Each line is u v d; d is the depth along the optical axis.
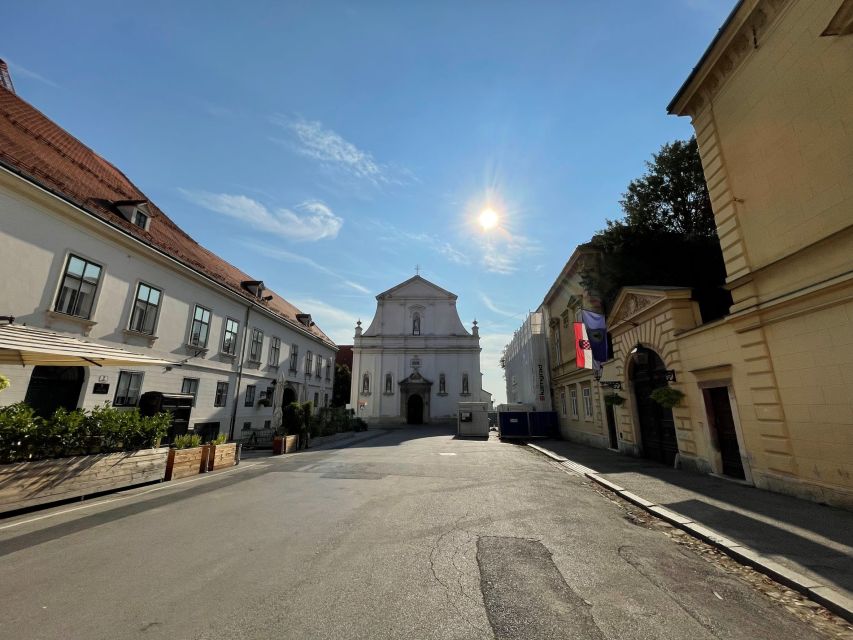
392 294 46.06
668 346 11.30
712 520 6.12
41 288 11.02
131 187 19.03
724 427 9.47
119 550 5.06
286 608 3.57
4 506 6.42
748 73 8.48
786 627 3.36
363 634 3.16
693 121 10.12
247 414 22.17
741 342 8.57
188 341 17.39
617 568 4.56
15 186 10.39
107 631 3.19
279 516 6.69
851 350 6.39
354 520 6.46
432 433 31.17
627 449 14.26
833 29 6.29
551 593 3.91
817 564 4.45
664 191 17.72
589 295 18.08
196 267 17.59
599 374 16.06
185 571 4.40
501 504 7.58
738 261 8.67
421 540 5.48
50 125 16.02
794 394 7.40
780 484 7.63
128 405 13.95
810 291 6.91
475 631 3.21
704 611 3.60
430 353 43.69
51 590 3.92
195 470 11.05
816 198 7.03
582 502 7.79
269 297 28.80
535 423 24.52
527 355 30.47
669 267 16.58
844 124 6.59
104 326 13.05
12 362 8.72
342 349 57.59
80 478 7.70
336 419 27.95
